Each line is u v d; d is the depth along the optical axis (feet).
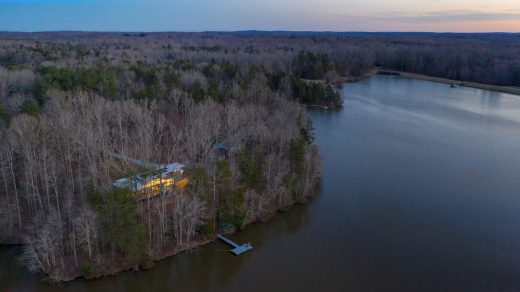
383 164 347.36
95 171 239.91
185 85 452.35
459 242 237.45
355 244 234.99
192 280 204.44
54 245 203.31
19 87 398.01
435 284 202.90
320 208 272.51
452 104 599.98
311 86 579.48
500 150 389.80
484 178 321.73
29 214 233.35
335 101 569.64
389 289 199.11
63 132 265.75
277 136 308.60
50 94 333.21
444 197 289.33
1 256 210.79
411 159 360.69
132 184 225.76
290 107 392.06
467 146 400.26
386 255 225.35
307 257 223.30
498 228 251.60
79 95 327.67
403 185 306.76
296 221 256.73
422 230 249.34
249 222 249.14
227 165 238.07
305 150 287.48
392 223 256.11
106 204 200.54
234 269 212.64
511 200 285.84
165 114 366.84
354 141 407.64
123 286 199.00
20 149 253.65
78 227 204.74
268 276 207.92
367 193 293.64
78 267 200.44
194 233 227.81
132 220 199.41
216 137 303.07
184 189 244.83
